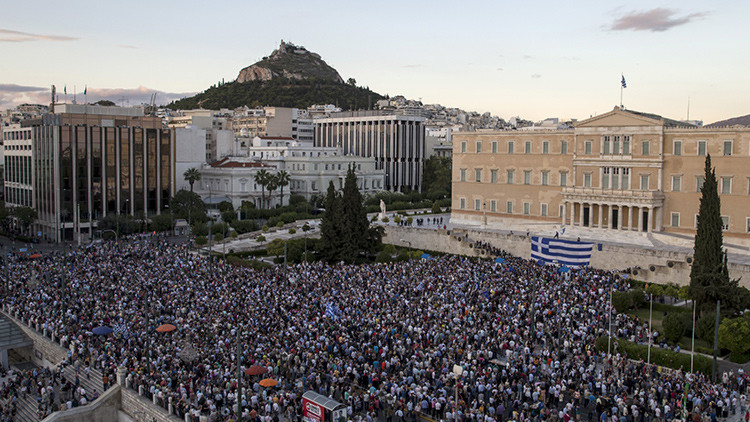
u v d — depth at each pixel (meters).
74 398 68.44
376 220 155.25
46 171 170.75
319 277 99.44
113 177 175.88
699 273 79.62
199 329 72.75
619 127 130.12
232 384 59.12
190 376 62.31
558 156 140.75
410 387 57.88
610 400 56.00
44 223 173.25
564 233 136.62
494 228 150.12
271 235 151.88
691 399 55.50
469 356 63.34
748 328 68.81
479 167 155.25
